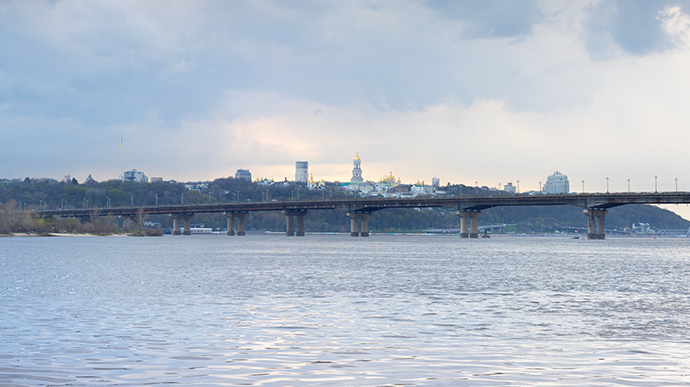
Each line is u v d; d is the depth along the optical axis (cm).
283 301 5684
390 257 14475
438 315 4809
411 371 2975
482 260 13388
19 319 4519
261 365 3089
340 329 4131
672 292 6719
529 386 2716
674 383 2769
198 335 3891
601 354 3372
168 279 8075
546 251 19238
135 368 3019
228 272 9369
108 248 19175
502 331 4081
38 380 2800
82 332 3975
